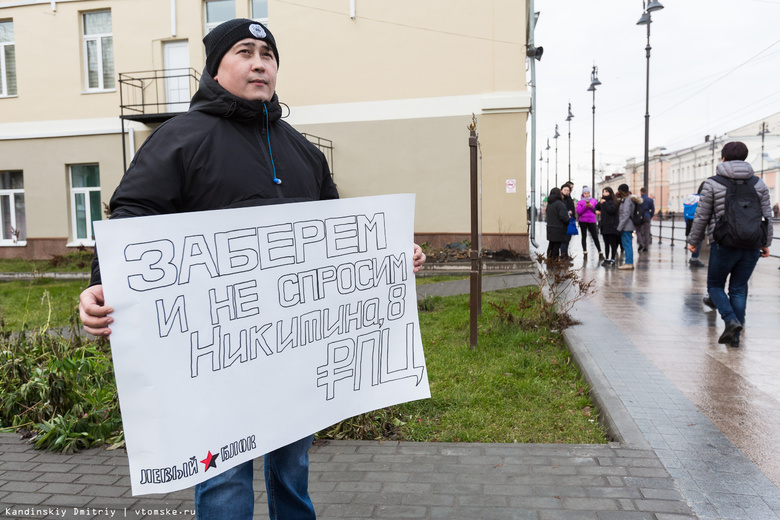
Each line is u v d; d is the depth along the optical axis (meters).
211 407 1.81
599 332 6.18
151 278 1.71
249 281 1.92
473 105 15.54
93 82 17.84
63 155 17.80
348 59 16.19
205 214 1.82
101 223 1.62
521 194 15.21
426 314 7.84
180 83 17.34
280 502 2.19
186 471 1.73
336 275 2.18
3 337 5.44
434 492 2.95
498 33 15.33
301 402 2.06
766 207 5.59
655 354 5.27
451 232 15.87
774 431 3.54
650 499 2.79
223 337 1.86
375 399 2.29
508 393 4.49
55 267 15.98
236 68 1.92
